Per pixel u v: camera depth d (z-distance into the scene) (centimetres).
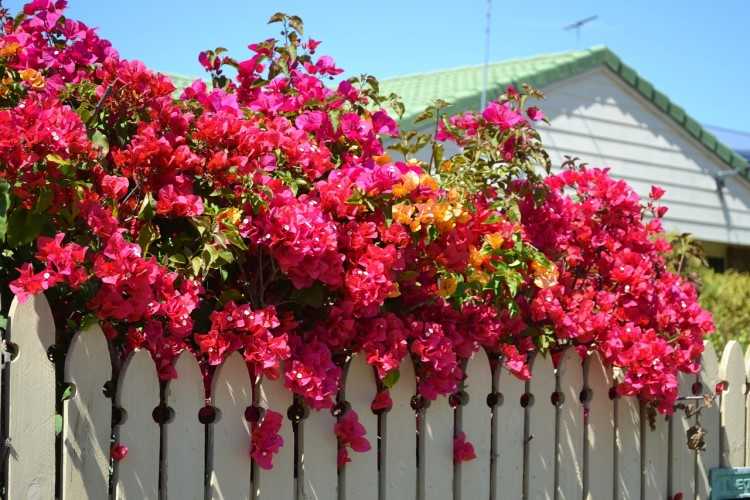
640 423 421
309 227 277
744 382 460
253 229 279
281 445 291
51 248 240
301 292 297
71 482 255
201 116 297
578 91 1019
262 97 340
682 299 401
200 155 289
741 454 457
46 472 252
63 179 253
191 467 280
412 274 311
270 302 299
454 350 343
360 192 298
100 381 261
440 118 412
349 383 317
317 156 308
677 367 392
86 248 243
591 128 1030
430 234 308
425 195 308
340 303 304
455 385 334
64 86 303
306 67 360
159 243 284
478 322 342
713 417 448
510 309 341
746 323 786
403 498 333
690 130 1117
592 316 377
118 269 247
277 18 352
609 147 1047
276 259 289
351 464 320
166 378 277
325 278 286
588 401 400
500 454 367
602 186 411
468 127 402
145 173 272
